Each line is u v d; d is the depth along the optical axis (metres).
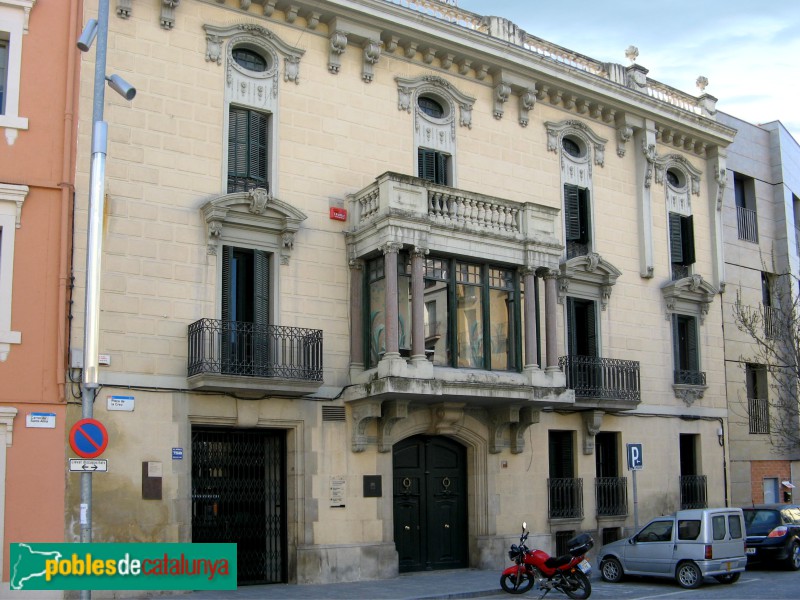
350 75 21.22
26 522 15.98
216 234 18.58
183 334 18.03
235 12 19.81
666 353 26.22
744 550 19.25
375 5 21.14
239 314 19.08
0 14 17.23
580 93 25.03
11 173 16.84
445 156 22.55
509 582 17.92
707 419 26.94
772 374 28.02
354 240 20.31
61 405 16.56
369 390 19.00
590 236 24.95
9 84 17.11
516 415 21.39
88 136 17.61
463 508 21.80
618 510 24.00
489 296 20.95
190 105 18.88
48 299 16.77
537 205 21.64
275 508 19.17
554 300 21.64
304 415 19.23
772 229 31.80
